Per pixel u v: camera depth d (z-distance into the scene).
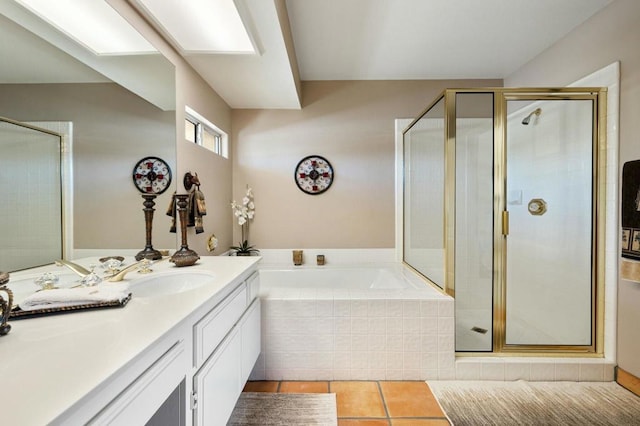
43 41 0.97
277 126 2.89
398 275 2.42
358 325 1.72
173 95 1.73
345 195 2.89
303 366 1.72
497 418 1.41
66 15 1.04
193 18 1.43
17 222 0.89
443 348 1.72
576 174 1.87
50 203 1.00
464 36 2.14
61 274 1.04
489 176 1.90
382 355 1.72
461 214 1.89
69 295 0.83
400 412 1.45
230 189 2.84
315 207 2.91
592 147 1.80
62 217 1.05
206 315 0.99
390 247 2.89
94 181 1.19
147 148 1.50
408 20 1.95
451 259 1.87
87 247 1.16
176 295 1.00
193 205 1.98
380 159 2.88
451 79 2.84
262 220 2.93
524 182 1.96
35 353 0.59
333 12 1.86
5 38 0.86
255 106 2.82
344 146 2.88
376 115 2.86
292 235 2.92
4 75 0.85
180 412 0.83
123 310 0.85
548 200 1.97
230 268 1.44
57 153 1.03
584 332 1.83
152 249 1.55
